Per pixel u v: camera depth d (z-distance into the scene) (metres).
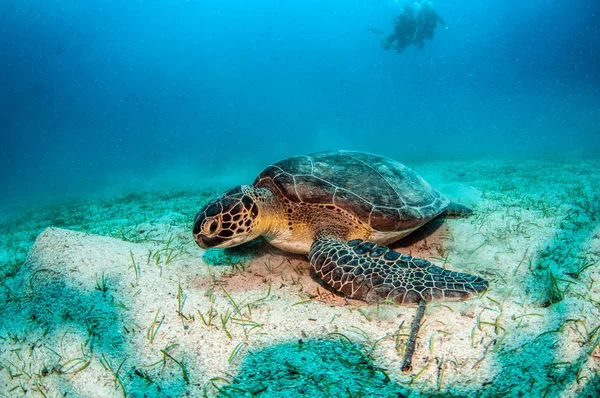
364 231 1.24
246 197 1.17
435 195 1.46
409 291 0.97
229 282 1.15
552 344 0.83
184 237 1.51
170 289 1.09
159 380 0.83
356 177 1.30
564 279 1.04
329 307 1.00
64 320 0.99
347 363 0.83
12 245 2.06
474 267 1.18
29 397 0.84
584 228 1.35
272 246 1.39
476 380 0.78
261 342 0.89
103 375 0.85
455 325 0.90
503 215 1.59
